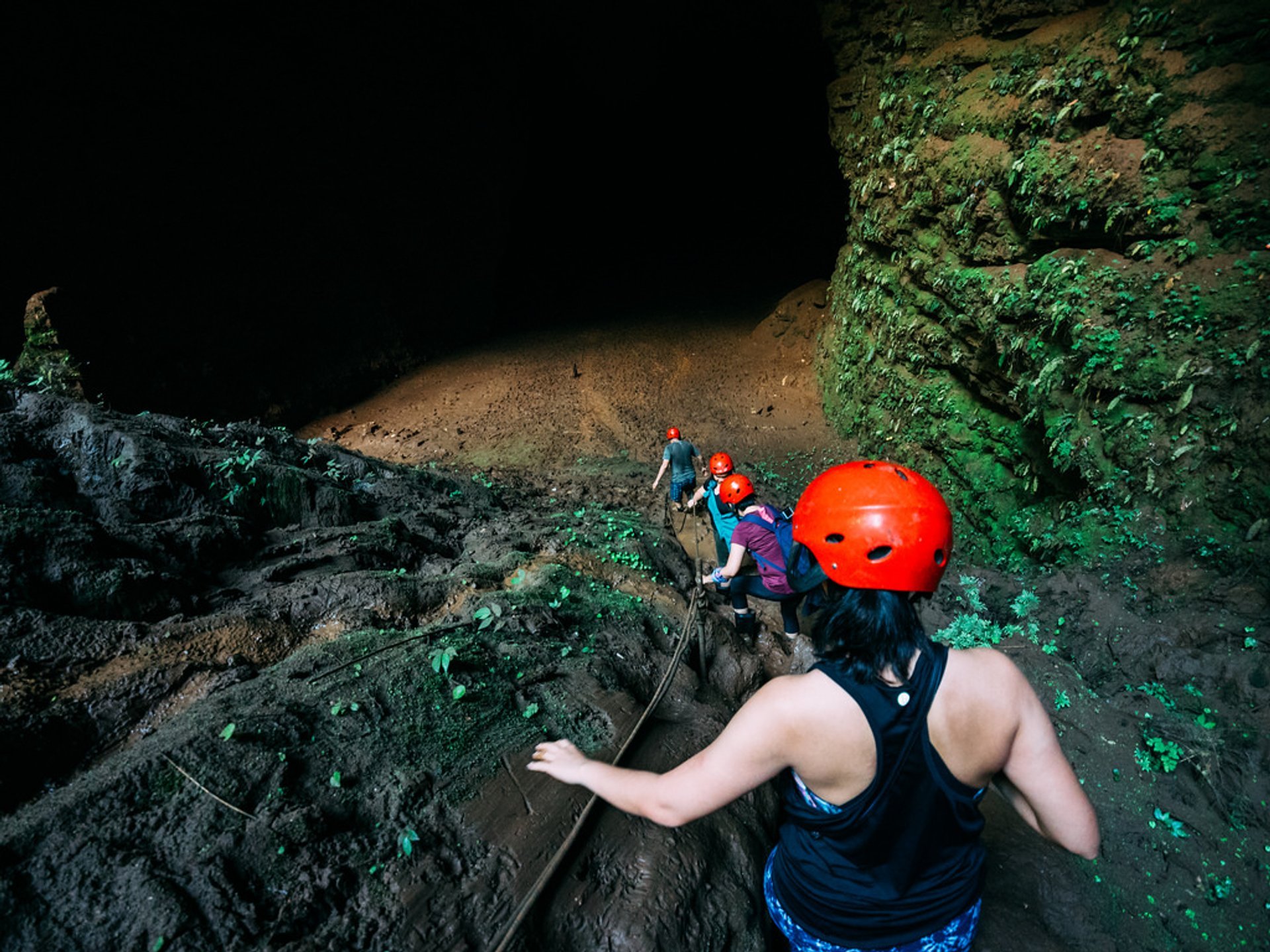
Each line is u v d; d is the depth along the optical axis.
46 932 1.52
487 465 12.21
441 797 2.12
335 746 2.23
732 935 1.99
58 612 2.77
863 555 1.24
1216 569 4.09
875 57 9.88
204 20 14.65
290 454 5.61
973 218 7.29
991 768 1.29
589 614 3.68
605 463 11.96
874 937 1.44
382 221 17.66
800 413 13.28
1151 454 4.87
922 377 8.98
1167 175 5.24
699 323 18.28
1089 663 3.72
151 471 3.88
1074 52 6.04
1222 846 2.63
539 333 19.31
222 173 15.05
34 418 4.07
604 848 2.05
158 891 1.62
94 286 13.14
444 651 2.71
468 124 19.25
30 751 2.03
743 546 4.25
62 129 13.02
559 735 2.55
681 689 3.27
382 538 4.30
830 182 21.97
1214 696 3.21
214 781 1.97
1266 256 4.64
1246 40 4.81
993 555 6.95
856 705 1.25
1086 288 5.70
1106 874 2.56
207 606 3.23
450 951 1.68
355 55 17.02
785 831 1.57
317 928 1.66
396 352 17.44
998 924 2.34
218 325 14.52
